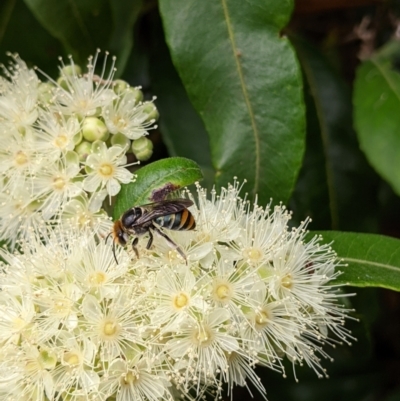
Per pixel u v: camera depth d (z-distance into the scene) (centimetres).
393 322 19
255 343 13
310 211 17
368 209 17
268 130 15
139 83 18
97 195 14
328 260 14
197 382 14
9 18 17
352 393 18
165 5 15
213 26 15
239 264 14
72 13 16
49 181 15
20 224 15
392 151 16
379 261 14
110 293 13
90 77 15
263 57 15
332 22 19
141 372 13
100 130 15
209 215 14
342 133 17
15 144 15
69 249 14
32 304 13
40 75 17
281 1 15
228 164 15
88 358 13
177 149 17
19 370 13
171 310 13
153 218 13
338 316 15
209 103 15
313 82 18
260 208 14
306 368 17
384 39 18
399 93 16
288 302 14
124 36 16
